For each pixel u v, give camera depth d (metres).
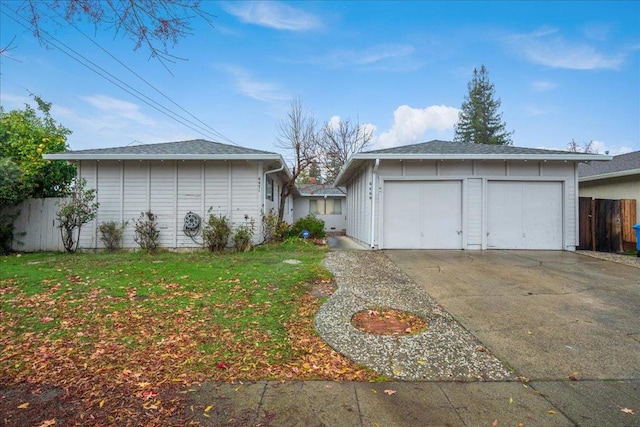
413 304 4.74
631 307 4.58
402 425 2.22
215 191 10.01
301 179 28.03
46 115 13.29
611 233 9.62
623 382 2.75
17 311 4.33
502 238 9.96
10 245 10.12
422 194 10.02
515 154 9.59
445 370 2.96
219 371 2.94
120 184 9.92
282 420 2.28
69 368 2.99
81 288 5.30
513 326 3.94
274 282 5.66
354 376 2.86
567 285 5.71
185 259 7.98
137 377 2.84
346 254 8.97
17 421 2.28
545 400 2.50
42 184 11.27
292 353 3.28
